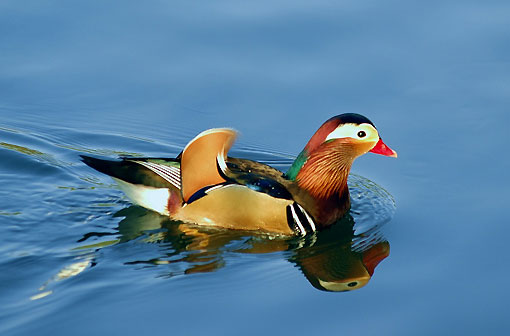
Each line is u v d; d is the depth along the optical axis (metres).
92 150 15.90
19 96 17.08
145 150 15.93
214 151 13.06
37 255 12.34
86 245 12.69
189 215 13.34
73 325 10.42
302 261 12.43
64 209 13.88
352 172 15.64
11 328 10.33
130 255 12.41
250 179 13.18
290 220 13.08
